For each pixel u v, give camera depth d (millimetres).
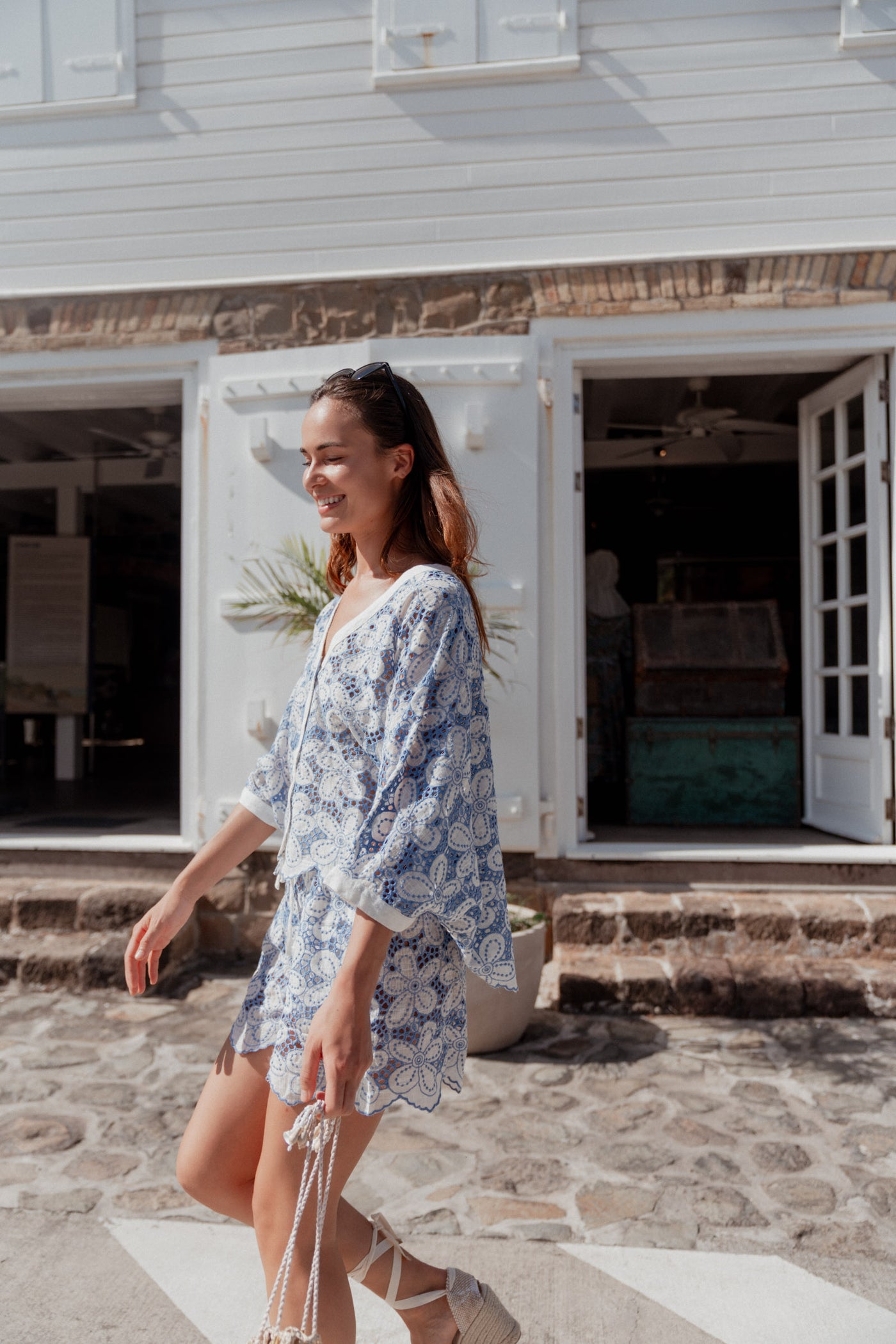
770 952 4188
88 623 9859
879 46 4496
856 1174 2645
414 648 1336
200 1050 3555
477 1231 2363
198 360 4836
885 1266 2215
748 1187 2576
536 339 4609
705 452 8406
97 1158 2736
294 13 4773
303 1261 1326
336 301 4703
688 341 4613
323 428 1470
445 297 4648
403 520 1516
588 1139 2859
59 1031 3740
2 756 10086
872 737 4840
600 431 7777
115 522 11648
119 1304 2068
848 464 5039
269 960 1506
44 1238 2328
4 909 4535
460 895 1279
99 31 4879
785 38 4535
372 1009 1324
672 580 10828
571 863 4617
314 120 4762
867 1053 3508
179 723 14727
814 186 4527
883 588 4684
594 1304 2061
